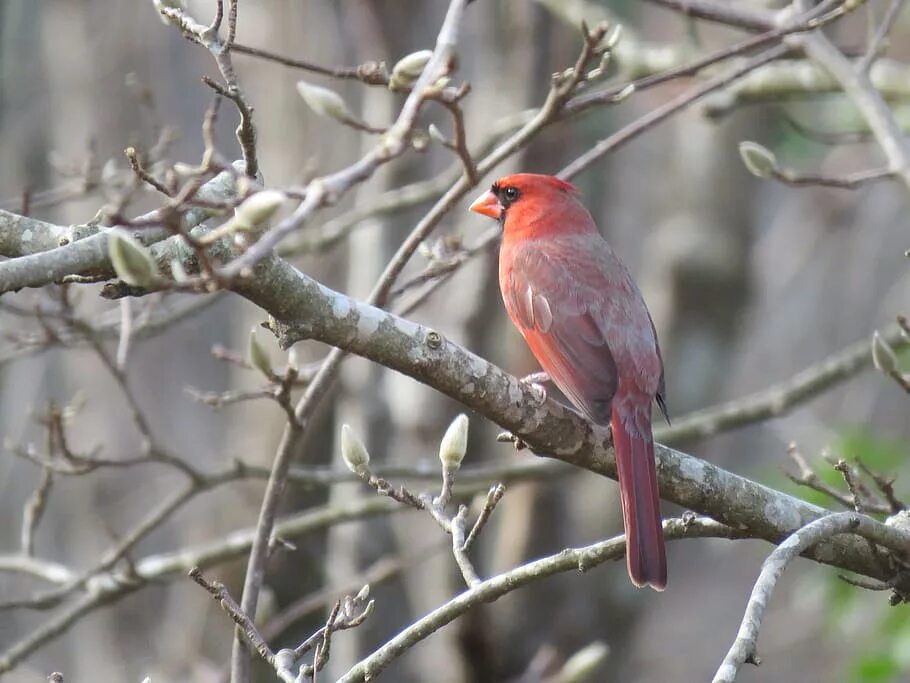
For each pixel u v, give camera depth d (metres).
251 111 5.69
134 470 17.95
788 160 15.05
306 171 11.02
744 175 14.61
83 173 11.09
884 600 10.67
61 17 15.98
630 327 7.94
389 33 12.42
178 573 9.81
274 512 7.58
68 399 17.36
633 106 18.23
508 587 5.97
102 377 17.41
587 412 6.77
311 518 10.09
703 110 11.50
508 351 12.91
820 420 19.31
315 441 12.77
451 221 12.73
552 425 6.59
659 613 20.31
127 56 17.28
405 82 6.11
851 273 20.45
